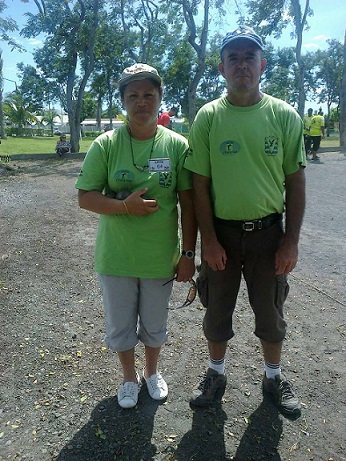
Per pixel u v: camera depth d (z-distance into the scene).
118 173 2.27
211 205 2.35
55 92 40.06
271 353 2.56
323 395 2.66
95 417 2.46
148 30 23.53
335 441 2.30
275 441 2.29
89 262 4.98
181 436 2.32
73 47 20.23
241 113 2.15
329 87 51.06
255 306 2.45
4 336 3.32
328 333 3.38
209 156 2.24
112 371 2.89
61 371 2.88
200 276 2.51
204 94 45.94
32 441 2.28
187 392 2.69
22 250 5.41
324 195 8.45
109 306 2.45
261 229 2.29
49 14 20.06
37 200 8.67
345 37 18.92
